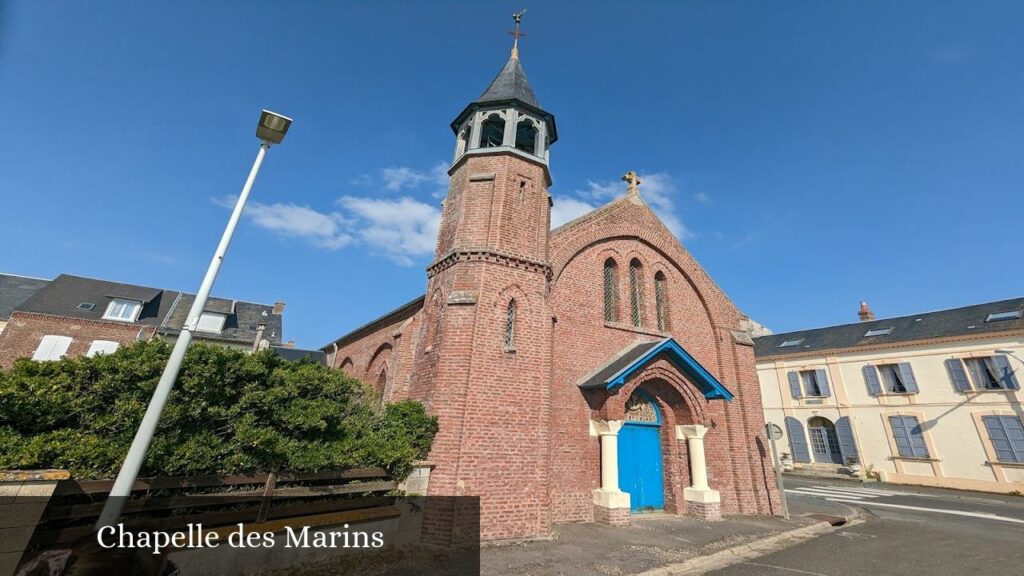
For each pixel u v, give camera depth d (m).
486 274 10.87
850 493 21.44
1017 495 22.02
